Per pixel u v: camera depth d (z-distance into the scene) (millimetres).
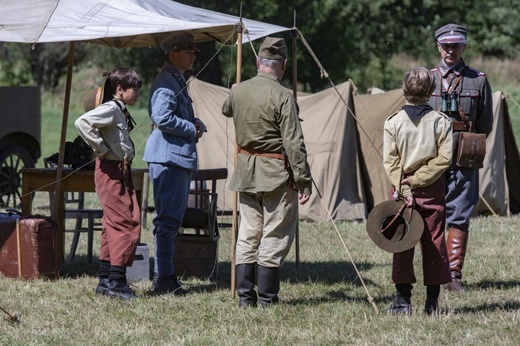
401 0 66250
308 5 53969
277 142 11922
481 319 11766
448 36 13984
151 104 13352
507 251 18172
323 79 58000
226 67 56062
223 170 15367
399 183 11484
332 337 10961
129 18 13234
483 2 69750
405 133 11461
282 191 12039
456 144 13992
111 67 63594
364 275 15703
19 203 25062
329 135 23281
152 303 12914
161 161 13438
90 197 27438
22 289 13891
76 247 17281
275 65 12164
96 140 12703
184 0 48250
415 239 11406
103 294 13516
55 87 64812
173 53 13547
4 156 24297
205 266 15094
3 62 65375
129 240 13172
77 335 11195
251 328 11422
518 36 69438
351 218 23078
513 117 48531
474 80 14102
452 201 14273
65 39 12656
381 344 10586
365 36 63438
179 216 13758
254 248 12516
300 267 16594
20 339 10953
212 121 23859
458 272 14203
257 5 52031
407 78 11609
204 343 10781
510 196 25219
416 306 12531
